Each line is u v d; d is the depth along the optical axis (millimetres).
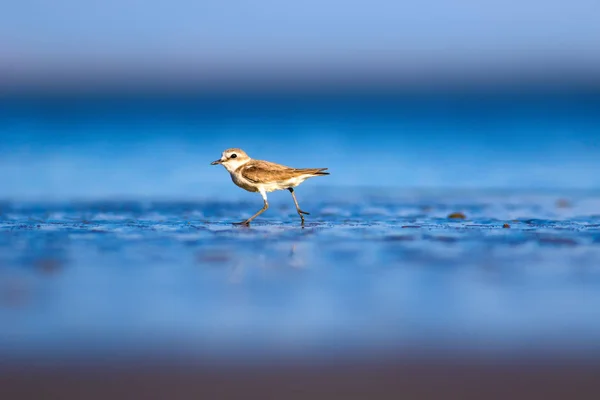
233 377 7992
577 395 7590
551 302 10328
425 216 18641
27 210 19312
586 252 13508
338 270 12102
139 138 39406
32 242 14312
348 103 63938
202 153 33750
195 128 45156
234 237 15188
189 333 9156
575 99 60312
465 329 9320
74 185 24812
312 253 13430
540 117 48625
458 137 39812
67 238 14828
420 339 9023
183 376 8008
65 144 36000
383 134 41781
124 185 25047
